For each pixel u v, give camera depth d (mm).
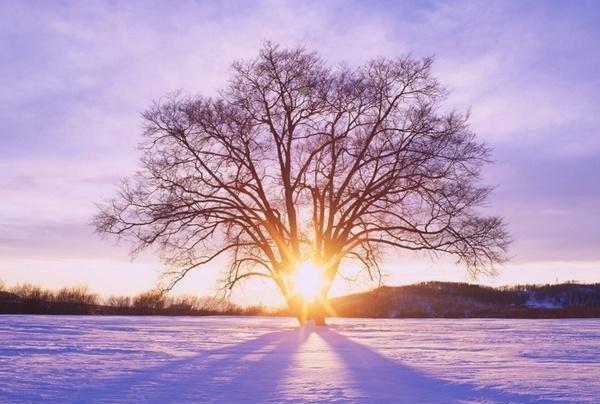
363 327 31109
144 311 51562
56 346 17422
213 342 19688
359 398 9805
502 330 28969
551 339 22656
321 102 31359
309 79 31328
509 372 12898
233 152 31969
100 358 14906
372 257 33062
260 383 11227
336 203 31844
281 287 32312
